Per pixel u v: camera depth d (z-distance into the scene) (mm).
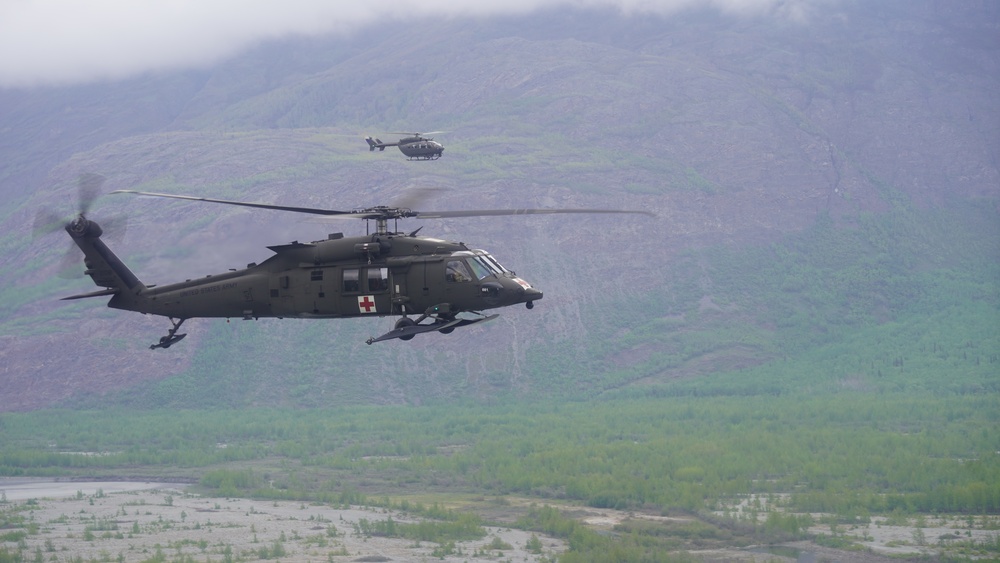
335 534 95625
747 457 139750
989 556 86188
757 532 97000
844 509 106250
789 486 124000
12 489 136125
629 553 86562
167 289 45938
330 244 42688
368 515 108750
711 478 126250
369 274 41719
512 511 114125
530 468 141250
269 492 124562
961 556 85938
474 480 137125
